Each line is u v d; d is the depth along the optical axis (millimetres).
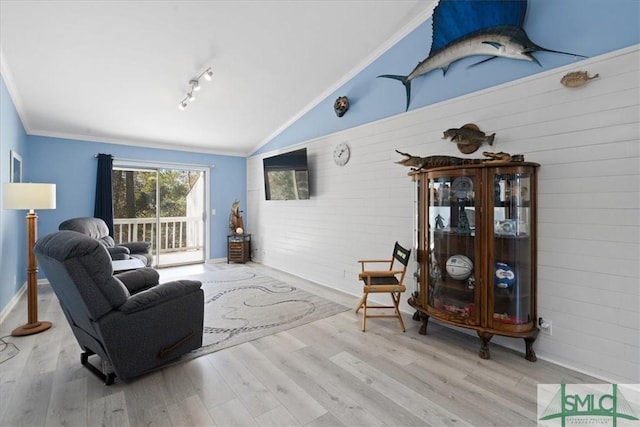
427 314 2762
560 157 2312
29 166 4562
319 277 4648
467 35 2818
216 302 3777
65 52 3125
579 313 2234
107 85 3758
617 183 2072
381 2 2945
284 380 2119
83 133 4949
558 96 2322
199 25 2967
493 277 2402
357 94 3953
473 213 2496
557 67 2326
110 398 1908
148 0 2621
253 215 6590
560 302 2318
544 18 2393
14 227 3701
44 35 2869
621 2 2051
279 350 2551
